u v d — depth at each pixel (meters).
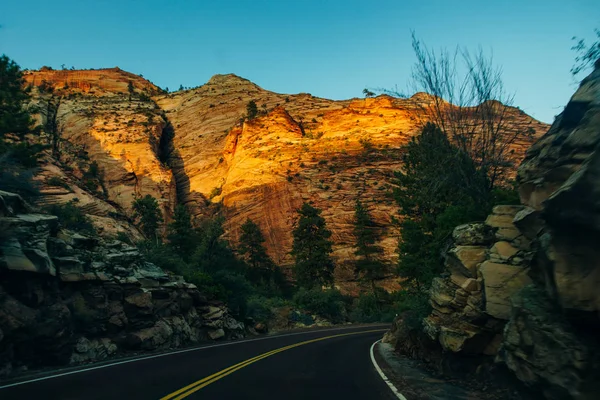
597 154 5.20
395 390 9.17
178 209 56.59
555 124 8.43
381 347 20.20
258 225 82.31
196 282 29.06
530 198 8.24
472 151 14.39
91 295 16.31
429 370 12.00
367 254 68.75
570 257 5.52
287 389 9.17
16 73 34.03
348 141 93.94
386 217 76.06
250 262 72.19
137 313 18.48
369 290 66.88
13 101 34.16
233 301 31.66
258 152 96.50
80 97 137.00
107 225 64.75
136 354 16.72
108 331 16.75
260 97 141.62
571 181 5.43
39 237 14.50
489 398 7.80
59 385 9.04
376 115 99.75
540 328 6.29
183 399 7.73
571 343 5.77
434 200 20.73
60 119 111.94
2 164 35.66
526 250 8.95
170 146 125.00
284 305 47.88
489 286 8.92
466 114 14.21
